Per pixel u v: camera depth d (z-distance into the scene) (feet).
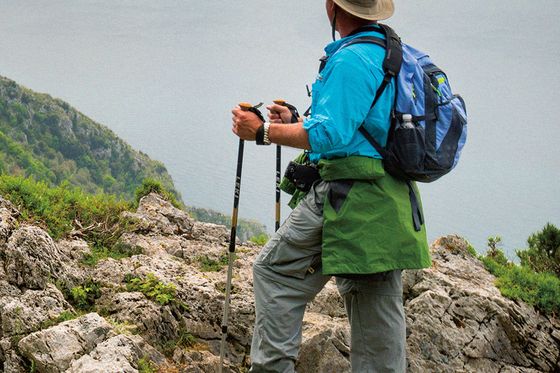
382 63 12.27
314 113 12.44
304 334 18.69
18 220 21.31
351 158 12.30
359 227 12.26
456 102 13.14
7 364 16.02
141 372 15.61
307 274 13.29
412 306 21.75
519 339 22.30
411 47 13.69
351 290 13.61
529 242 30.53
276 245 13.28
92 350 15.85
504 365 21.65
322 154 12.71
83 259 20.74
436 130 12.52
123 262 20.74
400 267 12.33
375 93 12.12
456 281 23.89
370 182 12.39
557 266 29.58
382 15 12.89
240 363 18.49
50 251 18.88
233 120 12.86
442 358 21.01
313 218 12.88
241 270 22.45
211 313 19.07
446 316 21.70
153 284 19.16
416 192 13.08
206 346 18.52
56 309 17.39
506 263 29.27
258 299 13.43
